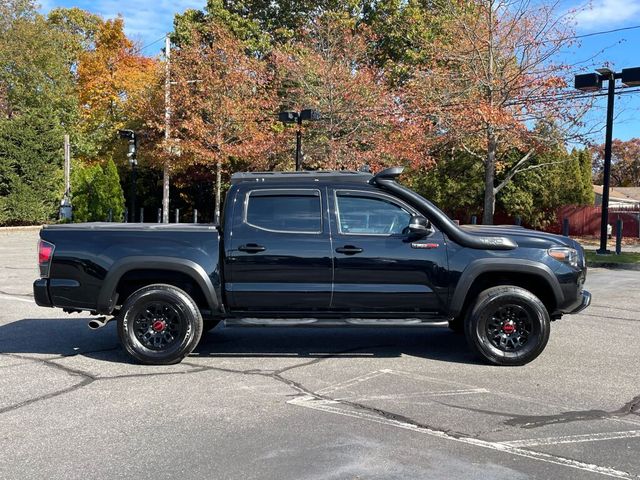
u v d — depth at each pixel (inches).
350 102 935.7
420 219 243.1
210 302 248.8
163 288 251.3
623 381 228.7
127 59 1626.5
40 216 1166.3
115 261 248.4
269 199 254.4
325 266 247.4
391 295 248.8
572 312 256.2
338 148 900.0
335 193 253.9
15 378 230.1
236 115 1010.7
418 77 852.6
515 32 765.9
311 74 959.0
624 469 151.0
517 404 201.0
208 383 224.7
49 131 1179.9
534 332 247.9
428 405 199.8
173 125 1108.5
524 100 745.0
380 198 252.4
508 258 247.4
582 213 1245.7
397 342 296.5
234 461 155.2
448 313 251.8
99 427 179.0
